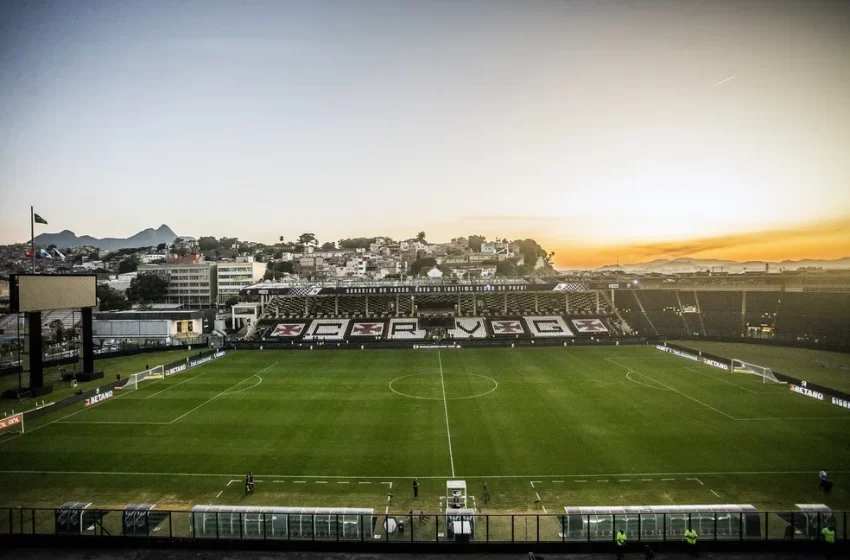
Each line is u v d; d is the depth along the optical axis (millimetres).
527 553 29109
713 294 121875
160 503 34875
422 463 41281
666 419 52094
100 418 54312
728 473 38656
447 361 86812
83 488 37250
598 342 103812
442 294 125500
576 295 126812
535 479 38062
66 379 74375
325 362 86938
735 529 29656
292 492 36375
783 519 30625
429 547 29250
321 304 126125
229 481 38281
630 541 28984
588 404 58000
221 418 54000
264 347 102938
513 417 53281
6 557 28797
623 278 134250
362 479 38438
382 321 117562
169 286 195625
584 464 40656
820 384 66000
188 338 115750
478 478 38406
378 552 29266
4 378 77250
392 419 53062
